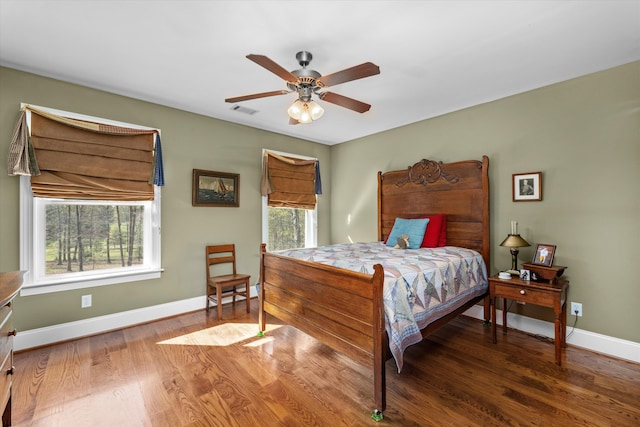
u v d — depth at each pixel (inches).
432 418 66.7
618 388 77.7
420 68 97.5
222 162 147.3
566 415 67.5
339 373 85.4
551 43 83.4
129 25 75.2
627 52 87.6
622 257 94.3
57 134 102.4
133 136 118.6
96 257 114.7
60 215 107.2
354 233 184.4
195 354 96.4
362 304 72.0
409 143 154.6
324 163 197.0
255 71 100.0
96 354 95.9
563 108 106.0
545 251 103.7
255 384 79.8
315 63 93.9
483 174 122.7
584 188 101.4
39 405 70.7
